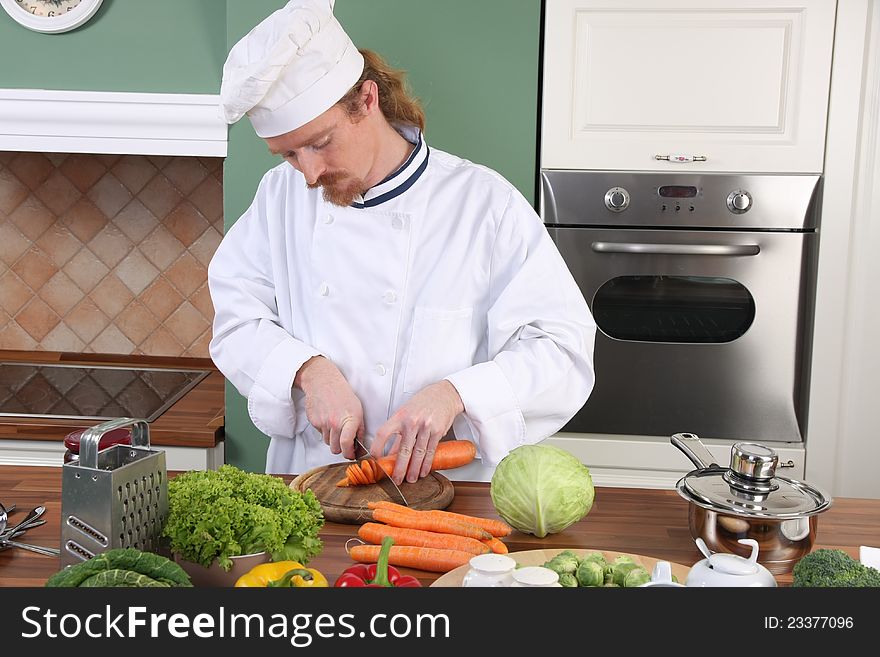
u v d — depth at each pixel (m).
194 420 2.20
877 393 2.18
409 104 1.67
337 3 2.12
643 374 2.23
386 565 0.95
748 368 2.20
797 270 2.16
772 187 2.13
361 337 1.68
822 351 2.18
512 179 2.17
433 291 1.68
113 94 2.23
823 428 2.20
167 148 2.25
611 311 2.22
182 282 2.68
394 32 2.12
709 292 2.19
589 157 2.16
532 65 2.12
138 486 1.00
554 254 1.70
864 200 2.12
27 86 2.28
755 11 2.08
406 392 1.69
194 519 1.00
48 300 2.70
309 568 1.07
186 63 2.26
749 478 1.13
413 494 1.35
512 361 1.54
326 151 1.46
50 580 0.89
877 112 2.09
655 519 1.30
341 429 1.46
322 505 1.28
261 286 1.80
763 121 2.12
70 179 2.64
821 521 1.30
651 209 2.16
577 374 1.63
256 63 1.33
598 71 2.13
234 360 1.71
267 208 1.81
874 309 2.15
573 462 1.23
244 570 1.01
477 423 1.49
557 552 1.11
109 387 2.47
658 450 2.22
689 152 2.14
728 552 1.10
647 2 2.10
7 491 1.38
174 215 2.65
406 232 1.66
